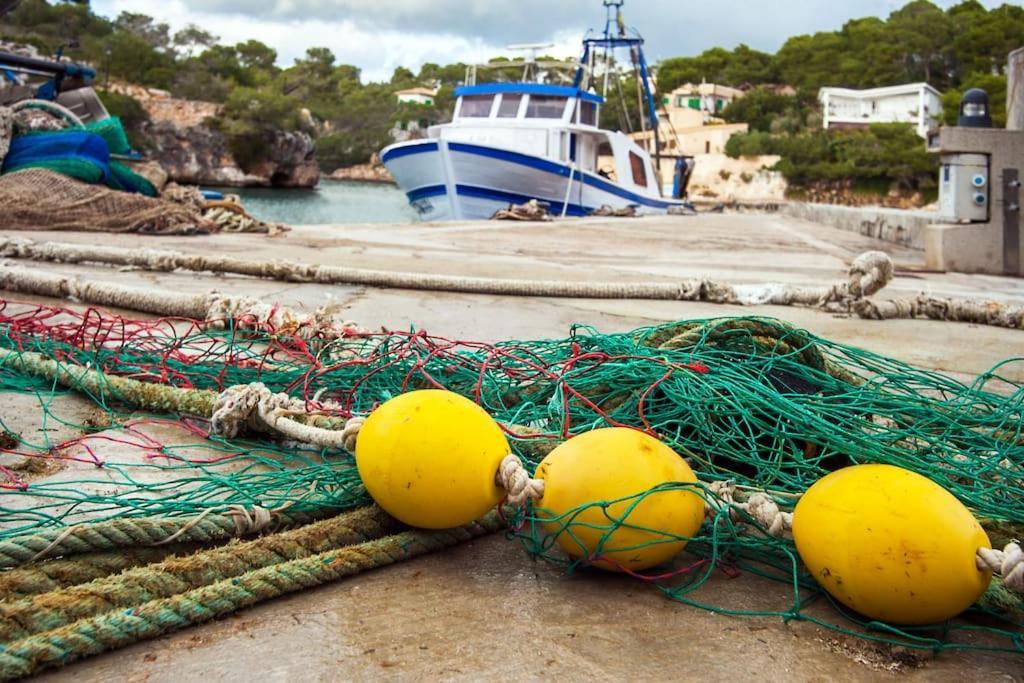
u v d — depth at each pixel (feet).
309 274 21.61
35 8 409.28
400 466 6.02
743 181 326.24
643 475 5.85
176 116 327.06
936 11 462.19
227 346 12.75
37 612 4.92
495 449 6.16
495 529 6.86
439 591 5.88
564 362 9.01
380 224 52.75
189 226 36.88
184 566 5.54
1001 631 5.45
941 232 31.09
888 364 13.80
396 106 492.54
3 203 34.01
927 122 370.94
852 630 5.47
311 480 7.15
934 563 5.06
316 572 5.77
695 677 4.87
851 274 19.33
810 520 5.55
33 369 10.72
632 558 5.86
